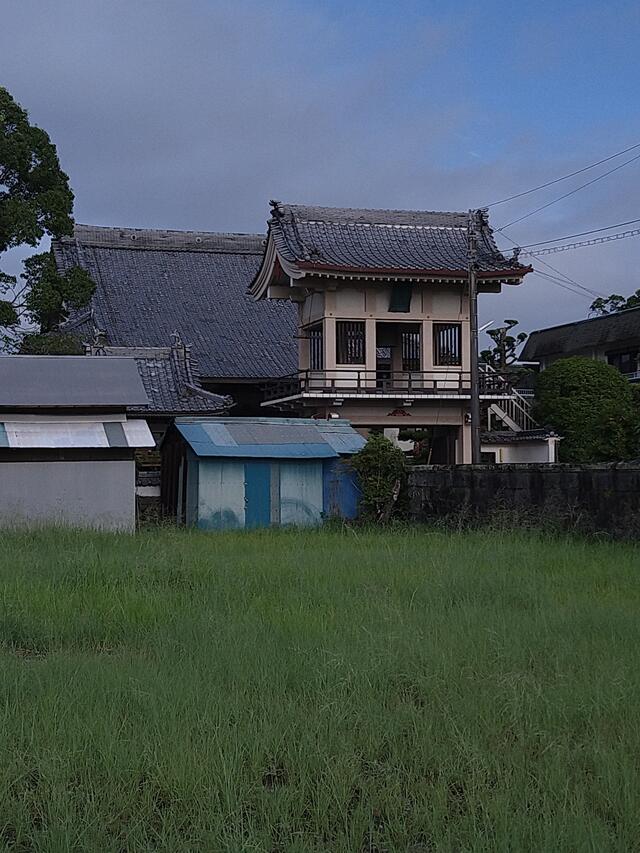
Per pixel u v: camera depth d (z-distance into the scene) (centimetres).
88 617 963
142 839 479
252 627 893
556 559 1343
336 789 525
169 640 853
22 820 497
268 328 3841
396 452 2244
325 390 2731
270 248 2894
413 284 2823
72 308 3272
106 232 4166
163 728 602
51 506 2073
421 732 603
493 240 3028
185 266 4147
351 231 2945
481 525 1908
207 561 1309
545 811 486
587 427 3056
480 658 773
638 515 1530
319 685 700
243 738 587
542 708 641
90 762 557
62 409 2147
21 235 2650
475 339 2517
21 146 2719
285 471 2275
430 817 495
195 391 2939
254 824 494
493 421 3244
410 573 1217
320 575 1206
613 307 4938
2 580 1143
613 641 818
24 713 637
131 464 2127
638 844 464
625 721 617
